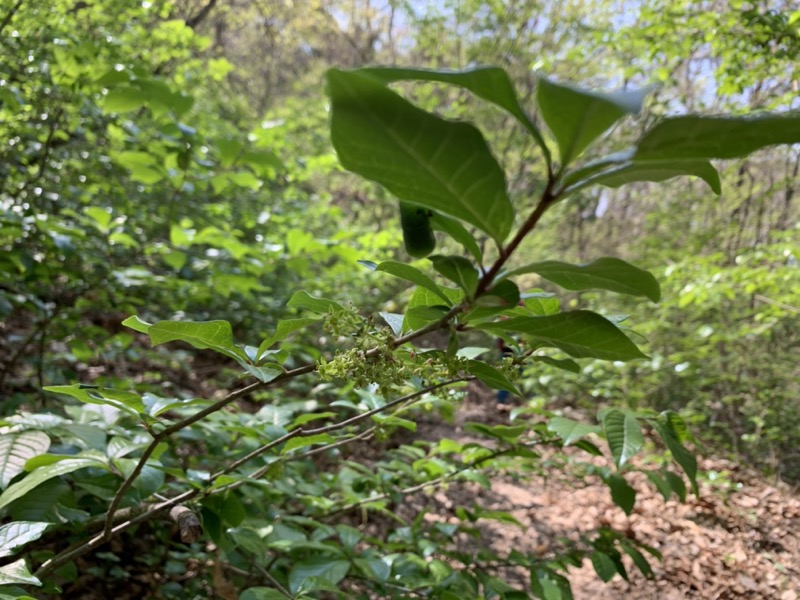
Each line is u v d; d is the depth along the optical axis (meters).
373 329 1.02
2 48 3.09
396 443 4.96
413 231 0.88
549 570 2.08
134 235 4.02
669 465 5.15
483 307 0.86
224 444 2.40
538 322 0.83
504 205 0.66
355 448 4.30
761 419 5.89
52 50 3.12
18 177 3.23
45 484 1.52
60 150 3.67
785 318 6.13
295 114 8.98
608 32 6.56
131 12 3.60
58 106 3.18
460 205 0.67
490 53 9.57
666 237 8.22
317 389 3.95
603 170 0.68
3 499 1.29
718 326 6.02
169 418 2.27
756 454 6.12
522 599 1.98
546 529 4.23
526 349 1.28
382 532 3.54
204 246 4.82
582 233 10.90
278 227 5.10
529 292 1.22
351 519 3.56
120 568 2.29
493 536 3.96
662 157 0.59
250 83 14.65
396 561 2.14
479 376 1.06
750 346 6.40
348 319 1.01
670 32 5.54
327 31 14.55
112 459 1.56
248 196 6.25
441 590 1.92
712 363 6.52
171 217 3.28
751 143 0.57
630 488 1.82
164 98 2.47
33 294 3.06
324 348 5.12
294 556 2.18
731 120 0.56
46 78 3.15
